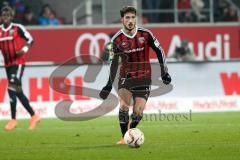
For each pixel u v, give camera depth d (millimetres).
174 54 81562
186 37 85250
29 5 86250
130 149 39281
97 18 87688
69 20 87125
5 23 54531
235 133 47969
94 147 40875
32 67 65125
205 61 68062
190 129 51250
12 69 53688
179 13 87188
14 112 53625
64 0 87438
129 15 39250
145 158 35625
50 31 82688
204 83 68188
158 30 84625
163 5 86875
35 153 38469
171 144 41812
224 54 86125
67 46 83062
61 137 47156
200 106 68062
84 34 83250
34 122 53844
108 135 48000
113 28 83625
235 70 68938
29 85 65125
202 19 87438
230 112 67312
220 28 85875
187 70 67688
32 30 82312
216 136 46156
